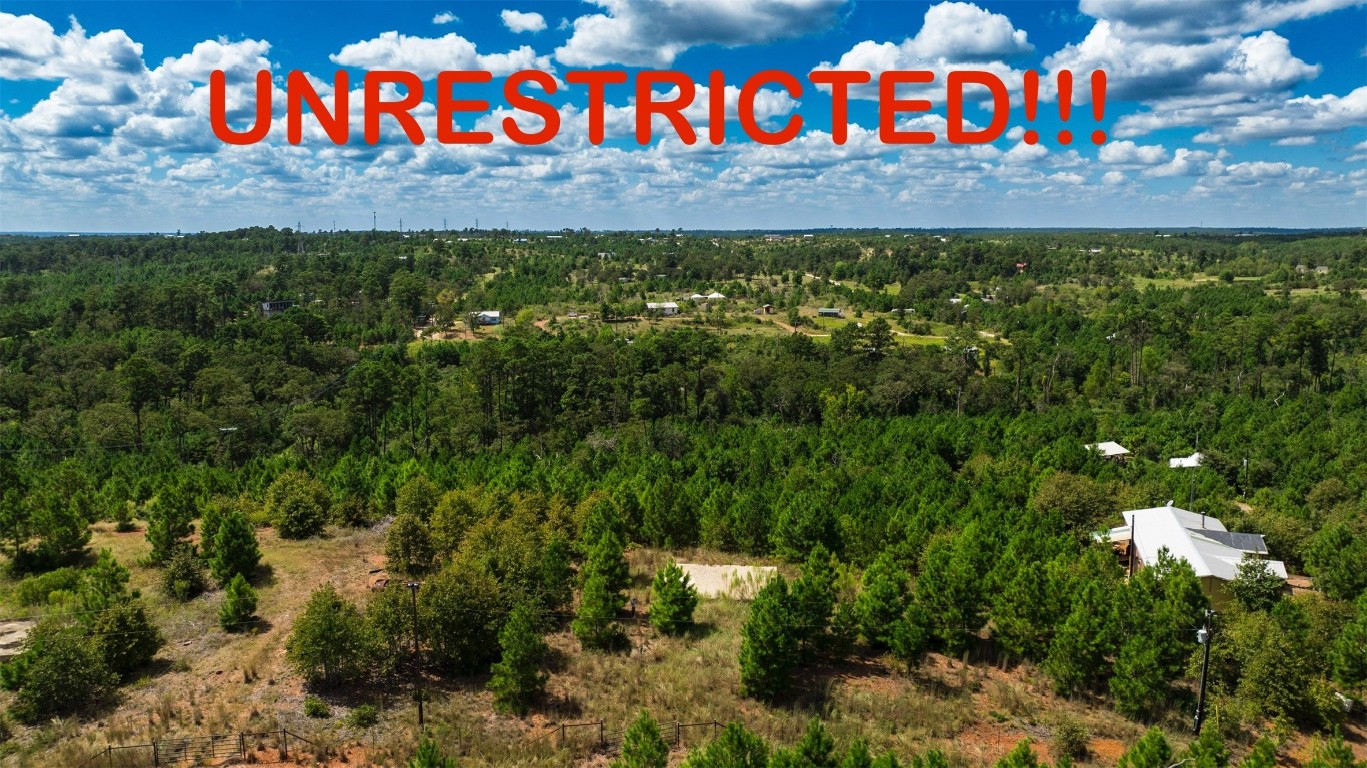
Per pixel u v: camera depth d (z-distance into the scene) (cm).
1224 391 11369
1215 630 3734
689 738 3152
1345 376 11881
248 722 3130
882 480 6531
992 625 4397
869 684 3703
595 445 8306
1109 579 4366
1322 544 4950
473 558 4275
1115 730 3362
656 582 4222
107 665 3391
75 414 9375
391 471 6894
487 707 3362
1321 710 3356
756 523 5506
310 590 4503
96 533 5662
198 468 7556
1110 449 8288
